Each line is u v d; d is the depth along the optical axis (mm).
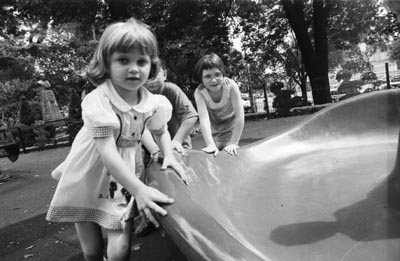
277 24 15930
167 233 862
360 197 1168
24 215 3881
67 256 2525
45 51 10484
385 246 886
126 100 1354
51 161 8281
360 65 16703
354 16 12891
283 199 1272
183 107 2221
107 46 1228
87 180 1383
